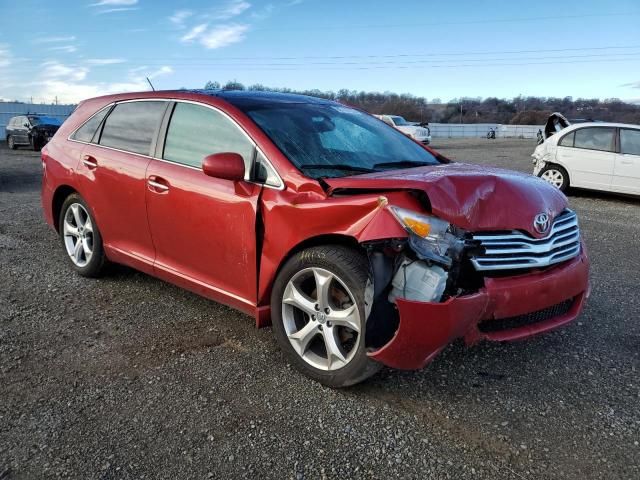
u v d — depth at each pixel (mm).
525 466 2373
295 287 3031
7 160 18078
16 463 2316
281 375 3109
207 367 3191
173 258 3785
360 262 2740
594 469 2365
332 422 2658
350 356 2824
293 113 3693
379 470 2324
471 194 2764
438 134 53062
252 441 2498
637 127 10367
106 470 2285
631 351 3539
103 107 4578
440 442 2525
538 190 3146
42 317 3902
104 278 4781
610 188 10500
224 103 3592
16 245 5977
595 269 5500
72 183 4562
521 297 2783
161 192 3707
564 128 11188
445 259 2586
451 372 3203
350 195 2814
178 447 2445
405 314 2521
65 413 2693
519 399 2922
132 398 2840
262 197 3119
